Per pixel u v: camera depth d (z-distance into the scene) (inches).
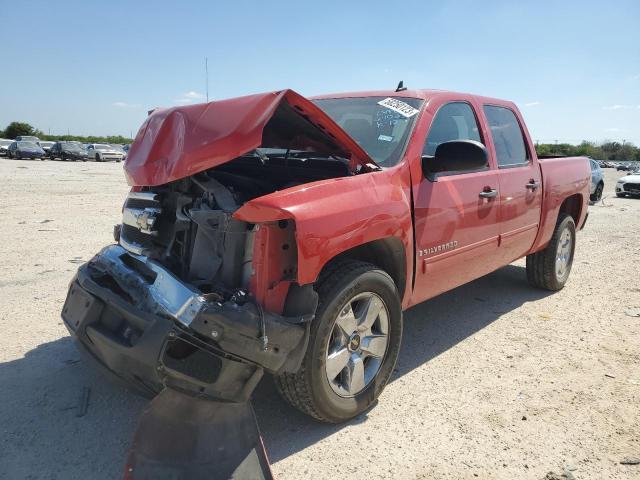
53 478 100.5
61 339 161.8
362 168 125.4
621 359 160.1
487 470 106.7
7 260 250.5
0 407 124.0
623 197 800.3
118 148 1688.0
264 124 104.0
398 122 146.1
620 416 127.3
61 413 122.4
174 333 93.3
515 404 132.7
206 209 112.8
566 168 222.5
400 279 133.0
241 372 95.9
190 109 118.0
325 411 114.5
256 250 102.7
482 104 178.1
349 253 129.6
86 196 533.3
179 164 109.7
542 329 185.9
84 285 116.2
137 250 120.8
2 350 153.1
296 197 103.3
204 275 112.4
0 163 1189.7
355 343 120.6
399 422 123.8
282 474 104.0
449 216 145.9
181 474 90.1
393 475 104.6
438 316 199.6
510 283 247.0
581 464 108.9
